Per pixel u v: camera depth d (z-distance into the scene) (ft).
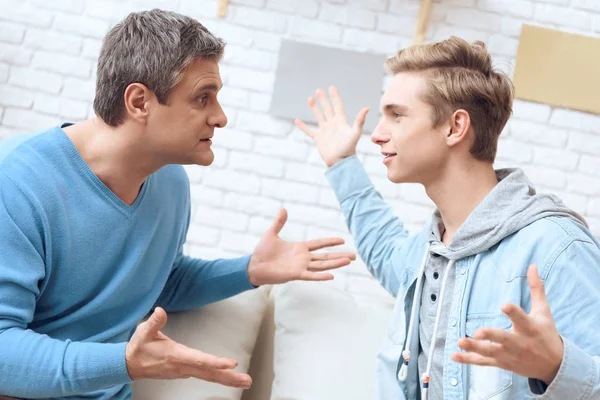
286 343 6.66
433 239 5.51
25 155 5.23
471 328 5.04
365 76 8.66
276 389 6.48
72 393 4.87
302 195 8.74
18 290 4.98
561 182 8.82
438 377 5.24
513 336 3.76
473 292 5.10
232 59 8.71
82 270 5.41
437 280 5.43
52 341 4.90
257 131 8.74
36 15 8.68
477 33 8.73
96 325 5.68
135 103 5.21
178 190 6.15
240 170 8.74
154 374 4.70
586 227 5.24
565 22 8.82
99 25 8.73
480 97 5.24
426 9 8.50
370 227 6.49
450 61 5.35
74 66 8.71
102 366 4.69
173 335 6.54
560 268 4.69
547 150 8.82
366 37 8.72
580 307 4.57
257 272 6.41
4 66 8.66
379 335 6.64
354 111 8.64
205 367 4.58
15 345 4.80
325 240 6.51
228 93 8.72
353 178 6.64
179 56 5.14
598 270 4.72
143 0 8.73
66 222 5.25
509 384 4.72
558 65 8.75
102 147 5.38
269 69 8.74
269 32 8.73
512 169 5.40
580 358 3.98
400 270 6.12
